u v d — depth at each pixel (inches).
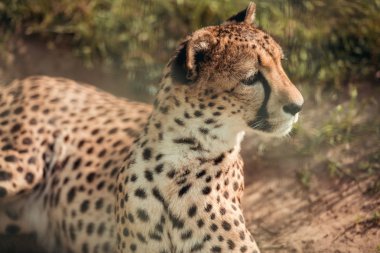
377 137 653.9
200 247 470.6
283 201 608.7
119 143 550.0
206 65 459.8
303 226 585.6
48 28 741.3
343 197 607.8
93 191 533.0
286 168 636.1
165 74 479.2
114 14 740.7
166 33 738.2
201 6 737.0
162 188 469.7
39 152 560.1
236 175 494.9
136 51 730.8
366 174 624.1
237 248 472.7
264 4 737.6
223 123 468.4
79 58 735.1
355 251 559.2
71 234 537.6
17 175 546.3
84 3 745.0
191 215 469.7
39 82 605.9
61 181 550.0
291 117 468.4
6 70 729.6
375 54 713.6
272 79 465.4
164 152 470.3
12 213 557.6
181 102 463.5
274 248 566.3
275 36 719.1
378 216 582.9
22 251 559.5
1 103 589.3
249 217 595.8
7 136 562.3
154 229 473.7
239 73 461.1
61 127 569.9
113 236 518.9
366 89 697.6
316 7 739.4
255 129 474.6
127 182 479.5
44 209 554.9
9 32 742.5
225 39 465.1
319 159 640.4
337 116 666.2
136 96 711.7
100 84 723.4
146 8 742.5
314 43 719.1
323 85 700.7
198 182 470.3
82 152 556.1
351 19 732.7
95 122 574.6
